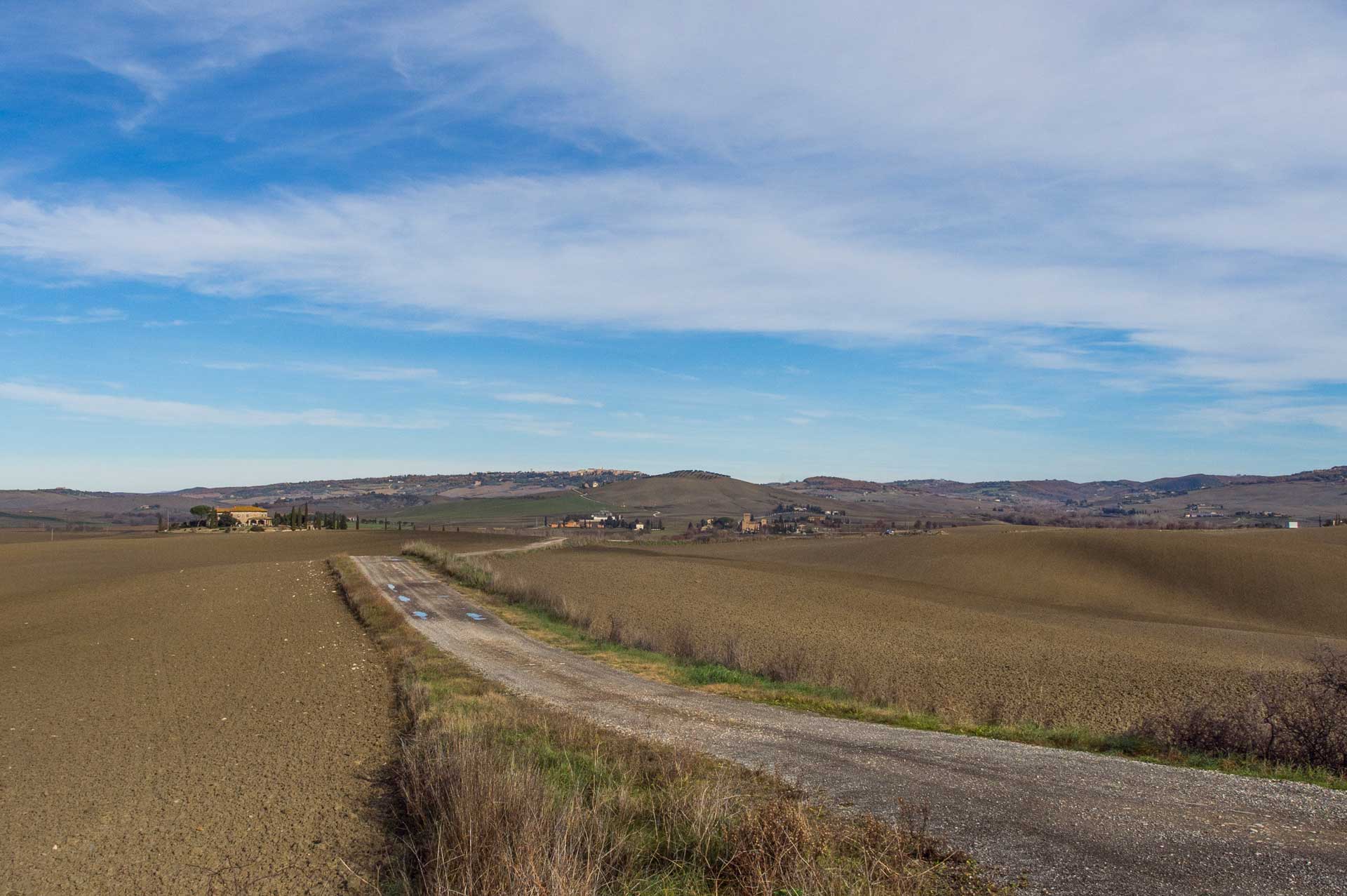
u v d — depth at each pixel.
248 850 9.30
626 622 36.44
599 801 9.05
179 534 132.62
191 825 10.16
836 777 10.56
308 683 20.05
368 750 13.65
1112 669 33.62
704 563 85.56
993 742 12.88
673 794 9.23
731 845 7.74
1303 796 9.35
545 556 87.94
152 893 8.27
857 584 73.94
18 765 13.05
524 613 35.44
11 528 177.62
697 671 20.59
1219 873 7.05
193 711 16.94
